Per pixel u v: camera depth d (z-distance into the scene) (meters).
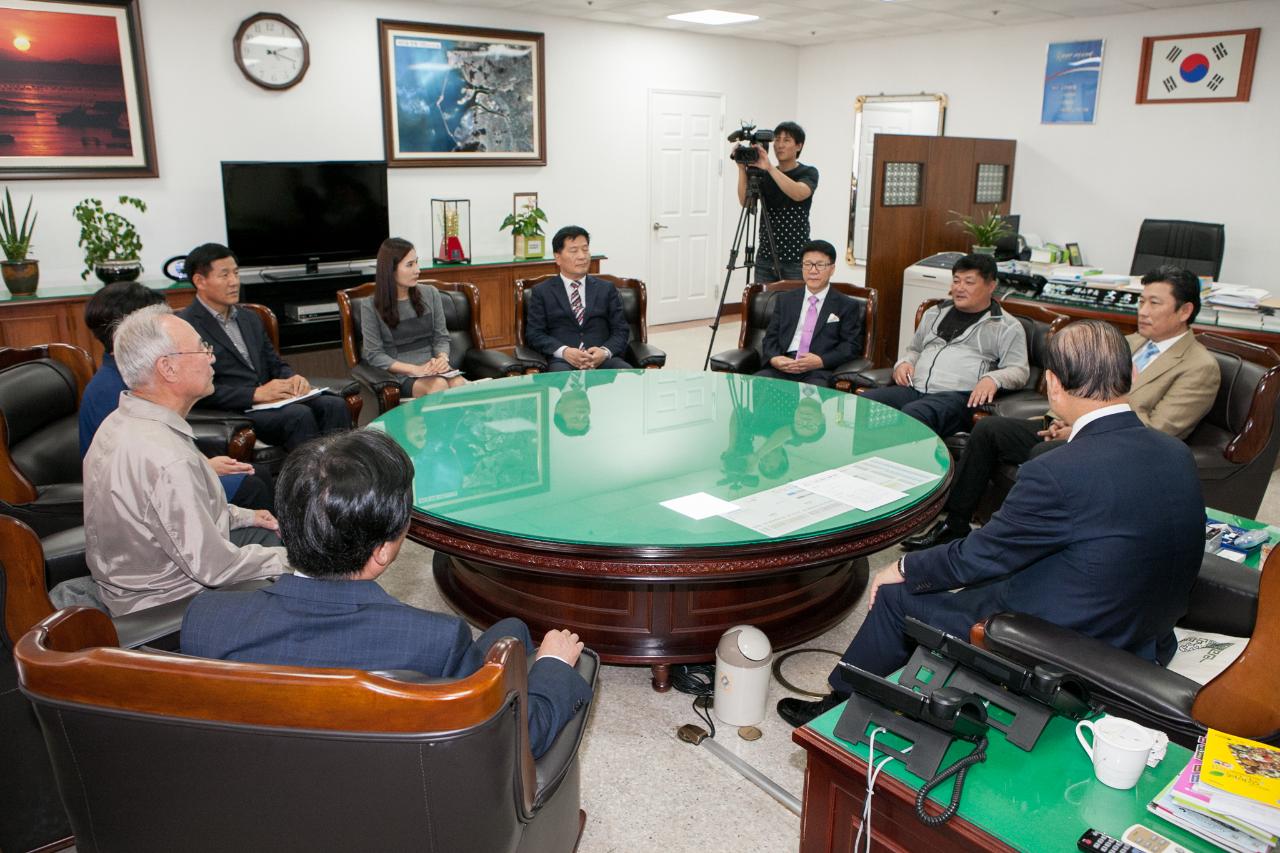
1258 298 4.27
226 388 3.27
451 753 1.01
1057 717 1.39
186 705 1.01
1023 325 3.70
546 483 2.34
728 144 7.71
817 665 2.46
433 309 4.05
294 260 5.28
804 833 1.40
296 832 1.07
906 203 5.84
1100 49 6.19
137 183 4.96
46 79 4.55
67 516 2.27
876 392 3.66
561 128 6.61
